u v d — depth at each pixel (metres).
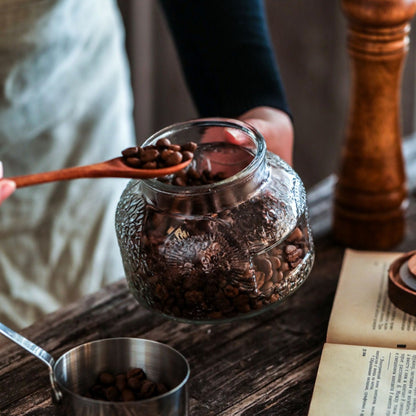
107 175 0.93
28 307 1.47
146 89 2.10
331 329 0.99
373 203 1.11
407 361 0.95
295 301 1.05
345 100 2.02
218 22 1.15
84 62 1.43
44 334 1.03
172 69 2.09
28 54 1.35
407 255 1.03
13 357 1.00
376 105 1.08
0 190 0.89
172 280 0.95
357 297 1.03
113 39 1.48
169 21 1.18
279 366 0.98
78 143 1.46
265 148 0.95
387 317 1.00
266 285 0.96
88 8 1.42
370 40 1.05
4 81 1.35
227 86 1.14
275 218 0.95
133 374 0.90
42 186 1.44
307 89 2.06
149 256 0.95
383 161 1.10
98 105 1.47
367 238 1.12
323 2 1.93
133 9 1.98
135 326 1.03
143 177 0.93
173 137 0.99
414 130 1.93
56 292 1.50
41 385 0.97
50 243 1.47
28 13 1.33
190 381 0.97
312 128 2.11
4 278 1.45
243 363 0.98
